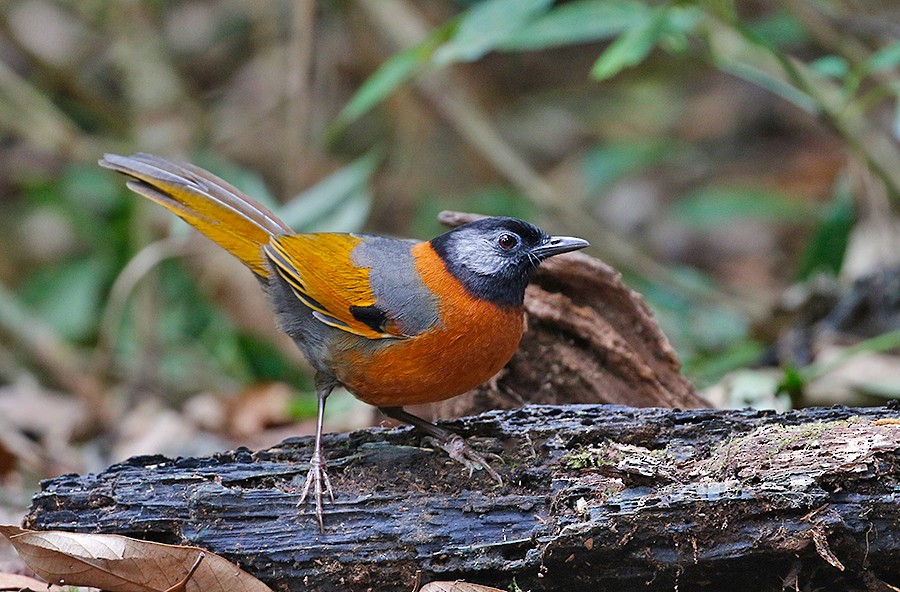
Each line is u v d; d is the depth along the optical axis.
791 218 18.52
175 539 6.97
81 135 17.44
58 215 18.25
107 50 19.41
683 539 6.58
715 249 18.92
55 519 7.00
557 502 6.84
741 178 20.12
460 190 19.45
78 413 13.70
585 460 7.17
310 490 7.06
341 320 7.76
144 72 17.03
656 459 6.96
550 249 7.93
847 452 6.61
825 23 14.61
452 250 7.80
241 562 6.86
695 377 12.54
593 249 16.09
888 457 6.55
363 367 7.81
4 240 18.81
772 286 17.69
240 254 8.70
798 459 6.69
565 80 23.12
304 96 15.96
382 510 6.96
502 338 7.82
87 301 16.77
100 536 6.75
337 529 6.91
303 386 15.37
